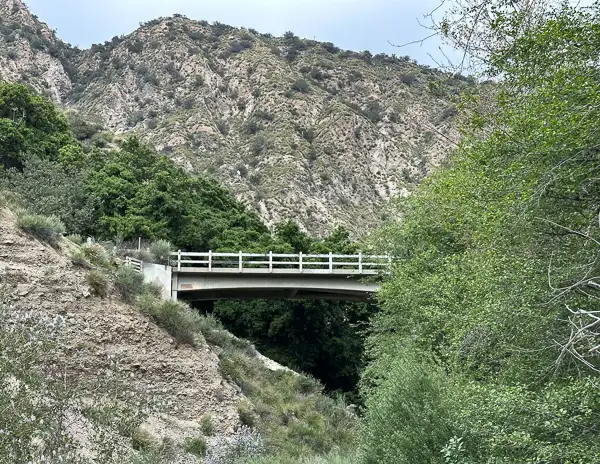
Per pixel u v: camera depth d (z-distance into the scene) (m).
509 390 8.00
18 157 40.81
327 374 42.59
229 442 18.59
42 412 6.82
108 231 36.28
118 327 21.27
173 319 23.14
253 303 42.03
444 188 16.12
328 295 36.59
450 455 8.51
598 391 7.03
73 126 67.94
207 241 42.19
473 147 11.27
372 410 12.19
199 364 22.72
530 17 9.12
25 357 6.93
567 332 8.44
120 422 7.67
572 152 7.72
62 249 22.88
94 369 19.25
